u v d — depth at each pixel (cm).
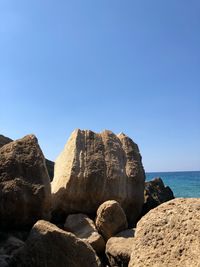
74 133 1684
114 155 1630
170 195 1998
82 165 1545
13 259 813
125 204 1562
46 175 1284
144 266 538
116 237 1235
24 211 1200
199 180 8656
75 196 1489
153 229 572
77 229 1336
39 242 809
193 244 517
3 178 1227
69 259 823
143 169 1691
